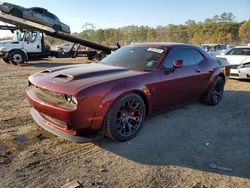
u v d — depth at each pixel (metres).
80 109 3.14
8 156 3.24
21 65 14.23
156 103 4.23
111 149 3.57
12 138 3.76
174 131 4.27
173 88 4.48
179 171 3.07
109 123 3.49
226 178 2.95
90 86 3.26
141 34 96.75
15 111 5.05
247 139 4.04
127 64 4.41
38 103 3.48
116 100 3.50
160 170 3.08
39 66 14.28
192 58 5.11
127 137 3.79
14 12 15.00
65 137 3.31
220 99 6.04
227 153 3.55
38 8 16.19
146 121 4.68
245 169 3.15
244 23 79.50
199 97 5.47
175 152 3.54
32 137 3.83
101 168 3.07
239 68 8.95
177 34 90.00
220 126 4.58
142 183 2.80
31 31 14.91
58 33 15.88
